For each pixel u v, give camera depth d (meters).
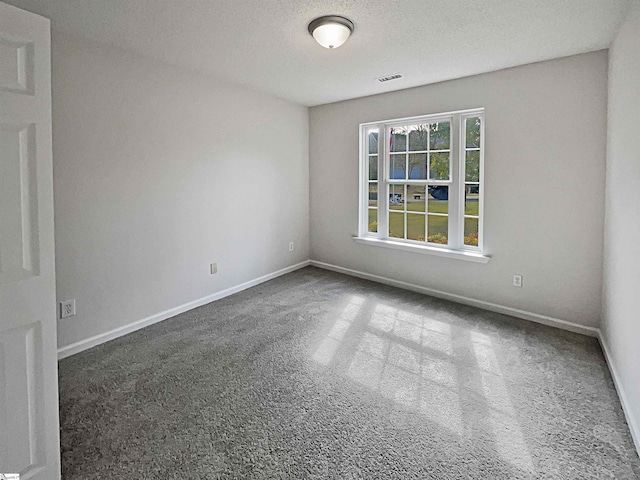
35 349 1.40
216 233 3.82
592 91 2.82
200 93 3.50
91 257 2.78
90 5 2.12
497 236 3.44
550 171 3.07
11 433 1.33
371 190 4.59
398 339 2.94
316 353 2.71
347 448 1.75
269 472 1.61
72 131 2.60
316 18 2.29
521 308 3.36
